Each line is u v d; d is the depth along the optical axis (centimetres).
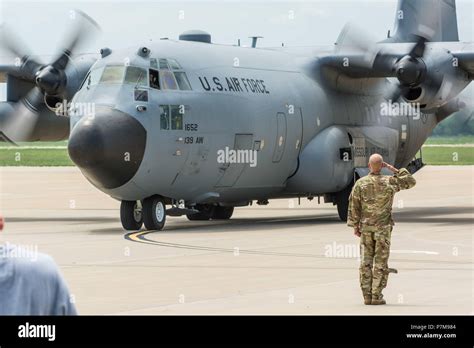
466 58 2912
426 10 2945
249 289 1477
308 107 3016
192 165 2616
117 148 2419
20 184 5766
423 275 1630
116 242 2275
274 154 2891
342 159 3073
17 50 3172
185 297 1396
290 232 2550
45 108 3278
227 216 3159
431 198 4341
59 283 493
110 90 2498
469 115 3331
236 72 2798
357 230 1347
